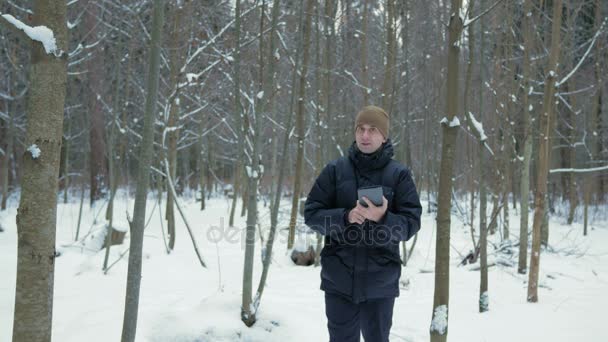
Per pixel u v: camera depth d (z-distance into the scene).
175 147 8.23
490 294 4.80
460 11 2.61
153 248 6.98
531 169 13.10
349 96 9.02
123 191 14.51
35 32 1.76
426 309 4.21
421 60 8.57
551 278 5.62
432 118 9.84
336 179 2.38
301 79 6.52
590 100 11.96
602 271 6.07
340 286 2.28
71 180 16.86
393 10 6.96
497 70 6.69
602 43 9.93
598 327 3.69
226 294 3.78
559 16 4.41
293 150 13.48
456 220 10.91
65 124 14.84
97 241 6.97
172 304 3.77
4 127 13.95
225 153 19.05
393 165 2.35
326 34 6.53
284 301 4.18
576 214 12.78
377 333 2.32
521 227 5.80
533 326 3.75
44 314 1.81
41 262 1.79
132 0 7.23
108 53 8.50
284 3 5.89
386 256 2.28
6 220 10.18
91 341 3.07
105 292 4.33
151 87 2.15
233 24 7.70
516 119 8.38
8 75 11.83
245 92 6.17
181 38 7.61
